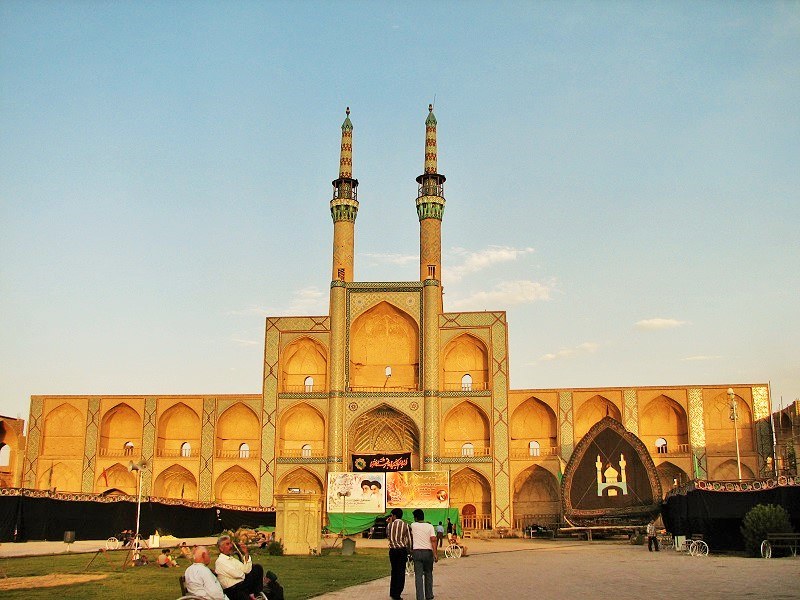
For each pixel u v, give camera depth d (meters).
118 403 54.41
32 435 54.34
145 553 26.92
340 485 46.94
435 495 46.44
